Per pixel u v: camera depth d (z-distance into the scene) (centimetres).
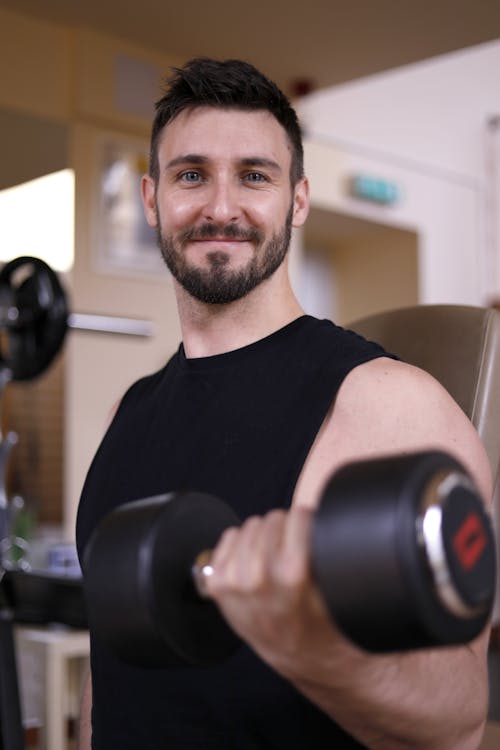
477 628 48
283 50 417
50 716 281
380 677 65
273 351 106
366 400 95
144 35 408
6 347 281
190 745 95
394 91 579
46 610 210
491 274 636
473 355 118
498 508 484
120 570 58
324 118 538
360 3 368
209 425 105
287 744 92
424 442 92
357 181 548
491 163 639
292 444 98
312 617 55
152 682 98
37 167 392
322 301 631
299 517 53
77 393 398
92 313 402
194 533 60
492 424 116
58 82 401
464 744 80
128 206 416
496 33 393
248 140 108
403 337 127
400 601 46
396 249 608
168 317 428
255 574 53
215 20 389
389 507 47
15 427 376
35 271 275
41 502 381
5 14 386
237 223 108
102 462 117
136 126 419
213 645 61
